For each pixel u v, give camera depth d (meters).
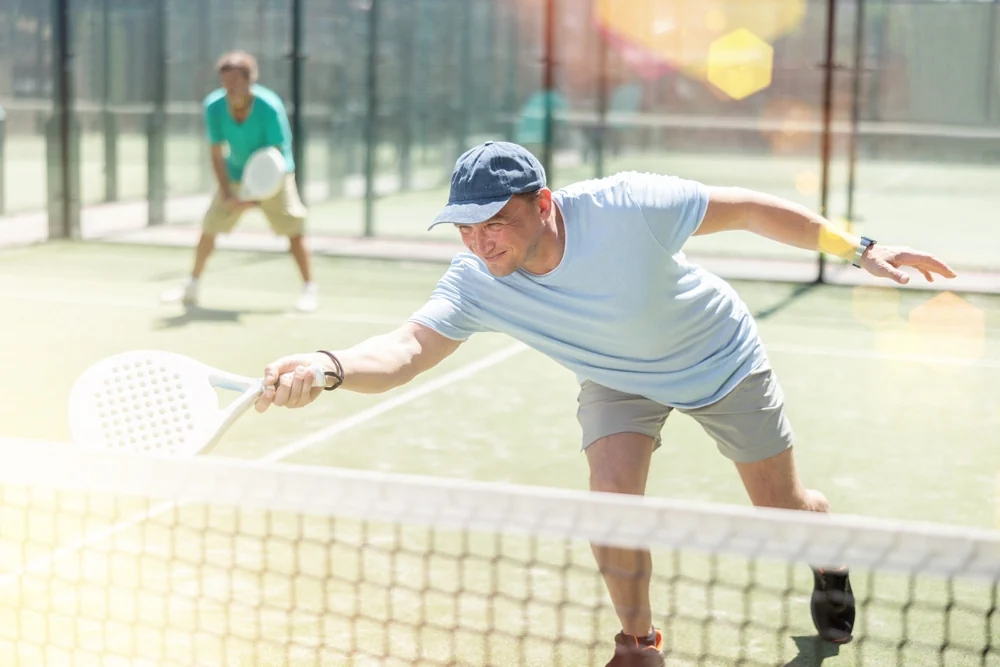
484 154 2.90
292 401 2.88
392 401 6.66
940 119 20.88
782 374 7.57
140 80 14.44
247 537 4.30
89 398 2.80
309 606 3.73
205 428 2.80
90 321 8.76
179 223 14.62
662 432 6.09
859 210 18.39
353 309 9.52
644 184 3.11
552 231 3.04
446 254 12.62
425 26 16.78
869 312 9.85
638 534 2.39
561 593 3.90
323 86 16.28
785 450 3.38
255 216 15.56
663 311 3.13
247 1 15.27
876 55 20.92
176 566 4.02
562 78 20.69
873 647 3.54
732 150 24.27
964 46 20.62
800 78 21.30
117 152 15.08
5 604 3.69
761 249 13.74
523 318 3.22
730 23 21.09
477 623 3.65
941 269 3.11
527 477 5.34
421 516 2.47
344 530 4.43
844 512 4.93
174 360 2.87
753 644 3.55
